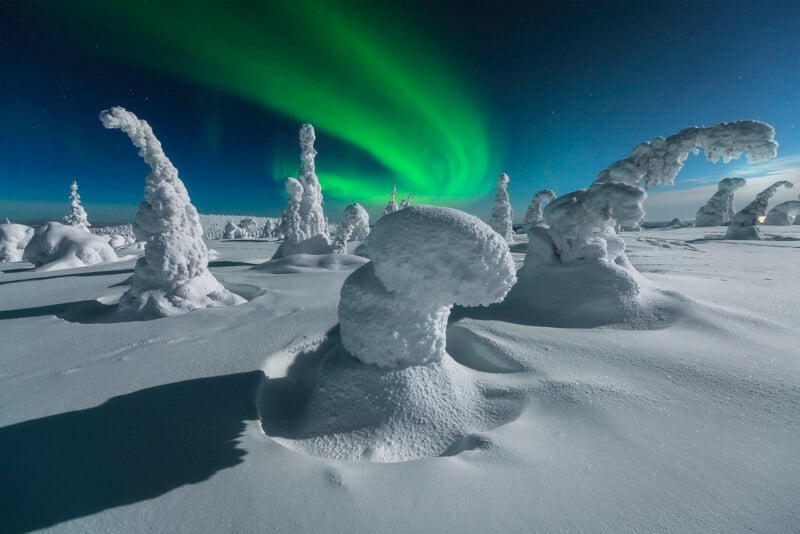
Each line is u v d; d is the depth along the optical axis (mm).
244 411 2967
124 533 1878
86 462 2396
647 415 2773
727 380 3189
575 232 5750
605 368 3510
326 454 2678
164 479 2229
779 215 26625
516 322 5234
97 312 6391
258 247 25281
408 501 2020
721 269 9516
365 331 3184
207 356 4074
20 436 2680
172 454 2451
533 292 5746
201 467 2320
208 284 6664
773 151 5309
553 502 1999
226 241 33625
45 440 2633
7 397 3270
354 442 2764
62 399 3201
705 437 2518
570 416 2791
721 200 28562
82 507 2037
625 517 1898
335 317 5316
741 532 1794
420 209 3062
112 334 4898
